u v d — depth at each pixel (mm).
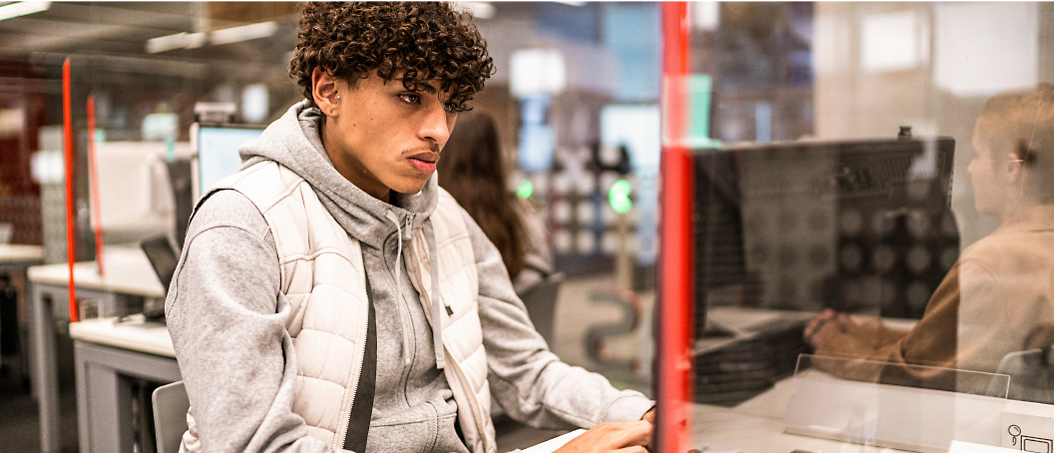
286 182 916
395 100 893
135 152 2520
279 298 864
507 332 1202
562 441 1044
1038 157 952
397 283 994
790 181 930
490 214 2139
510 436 2102
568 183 5805
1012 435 816
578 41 6012
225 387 758
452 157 2121
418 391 1023
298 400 865
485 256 1225
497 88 5809
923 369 869
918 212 1003
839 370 836
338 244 931
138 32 6008
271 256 857
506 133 5910
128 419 1917
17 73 6203
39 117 6309
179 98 6969
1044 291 923
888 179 1008
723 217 800
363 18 875
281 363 813
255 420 754
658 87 463
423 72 877
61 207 4090
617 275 5629
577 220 5758
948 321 944
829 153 977
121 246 2512
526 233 2305
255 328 782
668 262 465
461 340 1064
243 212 854
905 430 797
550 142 5980
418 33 870
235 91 6961
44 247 4137
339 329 901
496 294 1213
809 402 777
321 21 909
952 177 1008
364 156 922
